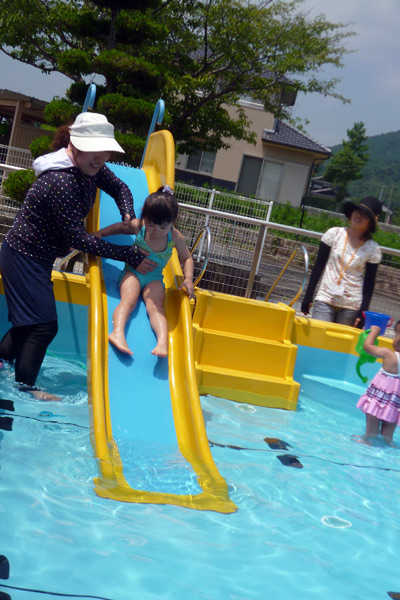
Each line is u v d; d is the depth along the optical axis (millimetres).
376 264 5801
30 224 3939
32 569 2211
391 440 4621
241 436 4211
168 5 17672
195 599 2182
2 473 2947
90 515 2686
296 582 2422
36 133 19922
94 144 3791
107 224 4715
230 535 2738
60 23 16141
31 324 4023
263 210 11852
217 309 5469
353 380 5973
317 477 3662
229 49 17438
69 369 4992
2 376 4348
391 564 2721
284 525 2938
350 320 5938
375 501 3428
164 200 4012
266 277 8164
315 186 77312
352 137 77688
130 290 4152
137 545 2502
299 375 5914
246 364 5348
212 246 9500
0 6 17031
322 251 5914
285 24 17328
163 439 3600
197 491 3115
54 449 3334
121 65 12609
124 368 3906
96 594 2117
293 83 19000
